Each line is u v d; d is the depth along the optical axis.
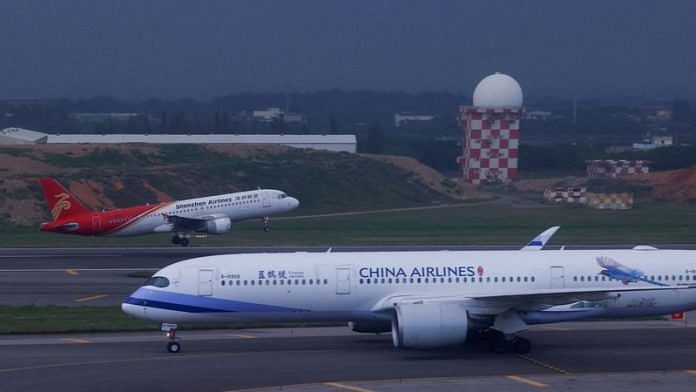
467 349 157.88
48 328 174.12
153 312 152.88
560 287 161.88
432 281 159.50
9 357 149.25
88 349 156.62
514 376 136.50
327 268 158.38
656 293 163.50
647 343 163.75
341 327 179.75
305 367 142.62
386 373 138.38
